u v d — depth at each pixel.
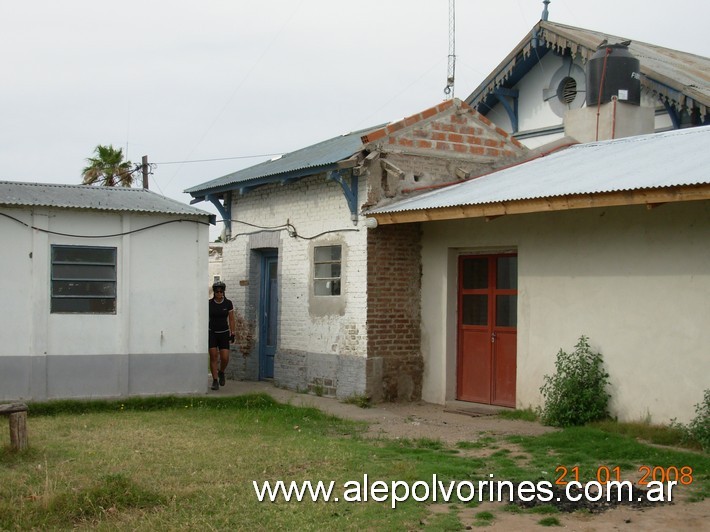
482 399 13.24
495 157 14.66
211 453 9.09
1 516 6.60
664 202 9.19
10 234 12.29
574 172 11.70
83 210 12.64
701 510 6.89
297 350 15.02
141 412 12.42
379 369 13.47
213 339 14.55
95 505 6.86
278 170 14.64
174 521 6.52
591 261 11.22
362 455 9.10
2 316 12.20
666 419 10.20
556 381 11.30
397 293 13.76
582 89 19.25
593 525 6.52
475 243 13.09
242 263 16.80
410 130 13.76
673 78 16.42
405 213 12.45
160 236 13.23
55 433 10.35
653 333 10.41
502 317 13.04
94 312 12.77
